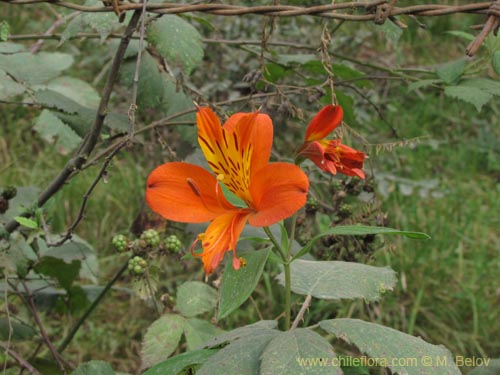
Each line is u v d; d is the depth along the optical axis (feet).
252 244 1.80
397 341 1.24
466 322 2.68
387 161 3.29
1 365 2.09
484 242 2.98
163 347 1.64
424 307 2.68
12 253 1.78
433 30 4.22
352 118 2.04
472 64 1.89
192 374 1.43
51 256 1.87
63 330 2.53
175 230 2.11
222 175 1.16
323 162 1.24
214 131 1.17
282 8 1.55
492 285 2.81
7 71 1.85
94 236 2.90
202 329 1.68
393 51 3.92
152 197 1.17
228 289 1.23
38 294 2.05
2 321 1.88
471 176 3.45
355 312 2.56
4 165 3.24
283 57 2.05
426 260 2.84
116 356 2.50
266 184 1.14
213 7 1.55
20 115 3.51
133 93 1.46
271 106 1.85
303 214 1.87
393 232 1.21
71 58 2.01
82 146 1.72
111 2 1.53
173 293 2.59
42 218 1.64
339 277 1.45
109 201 3.04
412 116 3.62
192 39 1.66
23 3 1.54
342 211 1.88
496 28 1.50
